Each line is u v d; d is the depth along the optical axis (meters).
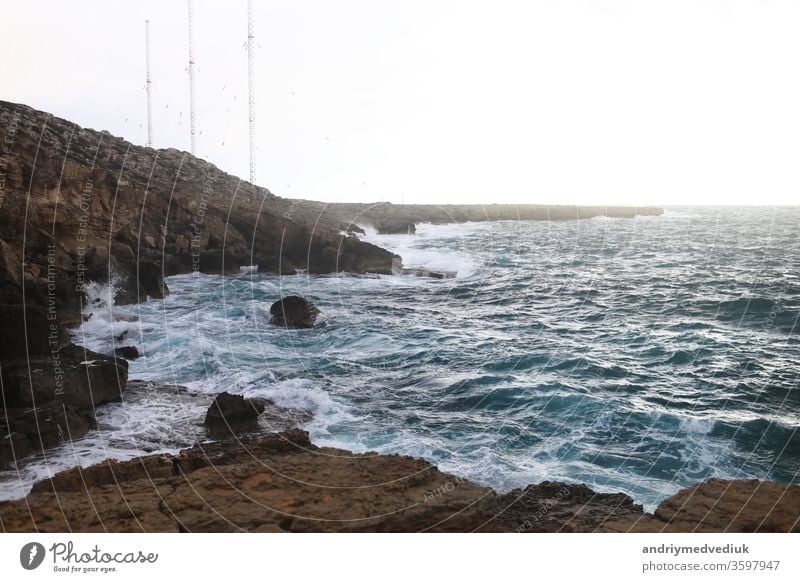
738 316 20.45
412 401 13.48
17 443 10.41
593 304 22.91
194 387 14.46
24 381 11.96
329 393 13.95
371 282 29.72
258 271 30.95
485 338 18.77
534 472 10.18
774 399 13.42
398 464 6.68
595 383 14.41
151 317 21.33
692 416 12.37
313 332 19.97
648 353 16.88
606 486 9.75
